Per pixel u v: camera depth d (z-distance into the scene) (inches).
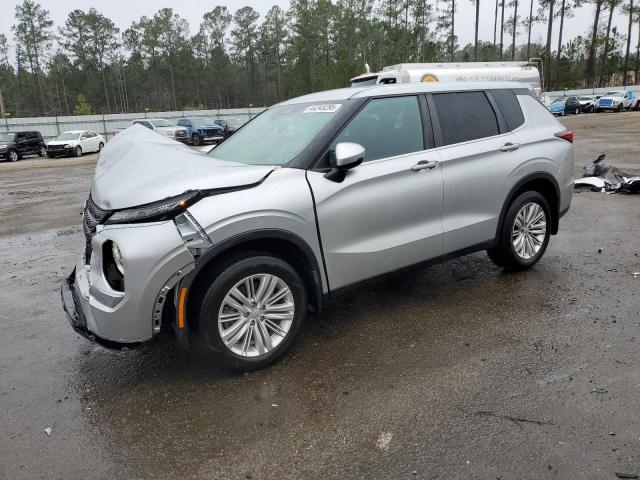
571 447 102.4
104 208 127.2
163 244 118.6
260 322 135.6
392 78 653.3
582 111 1749.5
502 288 188.2
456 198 170.9
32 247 289.0
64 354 153.3
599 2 2464.3
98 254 125.4
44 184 612.4
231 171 133.2
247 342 133.6
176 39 3964.1
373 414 116.5
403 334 155.6
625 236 250.4
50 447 110.0
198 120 1334.9
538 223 202.1
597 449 101.5
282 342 139.3
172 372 139.4
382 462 101.2
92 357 150.6
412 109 167.3
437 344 148.3
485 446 104.0
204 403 123.9
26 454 108.0
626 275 195.6
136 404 125.0
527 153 190.1
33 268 245.4
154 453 107.0
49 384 136.1
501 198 184.2
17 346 159.6
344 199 144.9
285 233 133.6
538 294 180.9
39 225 353.7
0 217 394.6
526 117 197.5
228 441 109.6
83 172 753.0
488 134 183.8
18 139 1147.3
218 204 124.9
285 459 103.4
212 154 174.6
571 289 184.1
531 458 100.0
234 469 101.2
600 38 2578.7
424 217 164.1
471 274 204.8
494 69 706.8
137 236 119.0
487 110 186.7
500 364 135.3
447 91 177.9
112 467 103.3
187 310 126.2
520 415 113.4
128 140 166.9
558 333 150.9
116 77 4062.5
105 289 122.8
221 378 134.7
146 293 119.4
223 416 118.3
